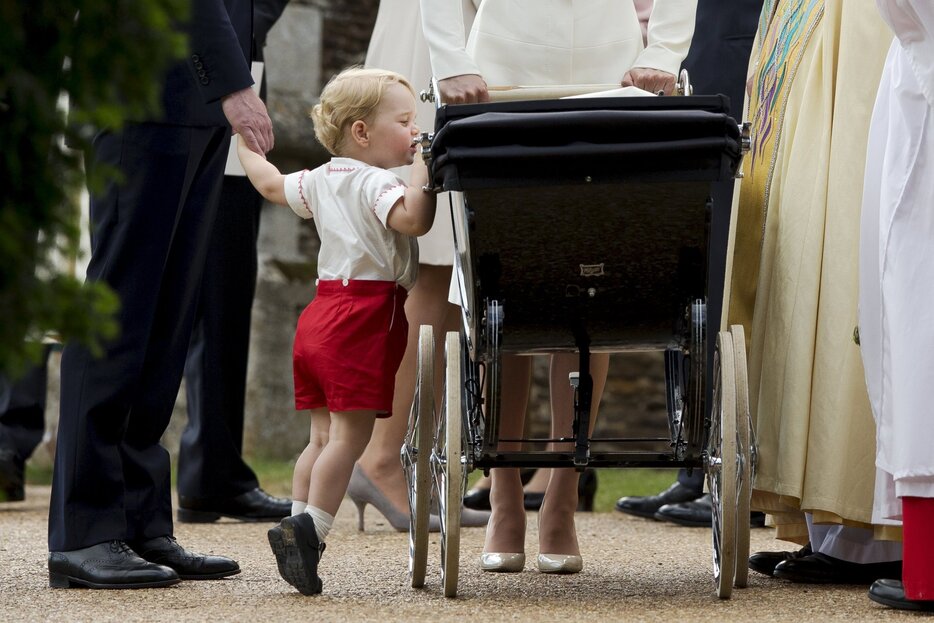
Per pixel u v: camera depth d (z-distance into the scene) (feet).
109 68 20.98
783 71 49.21
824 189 45.42
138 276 43.78
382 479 64.54
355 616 36.50
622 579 46.37
